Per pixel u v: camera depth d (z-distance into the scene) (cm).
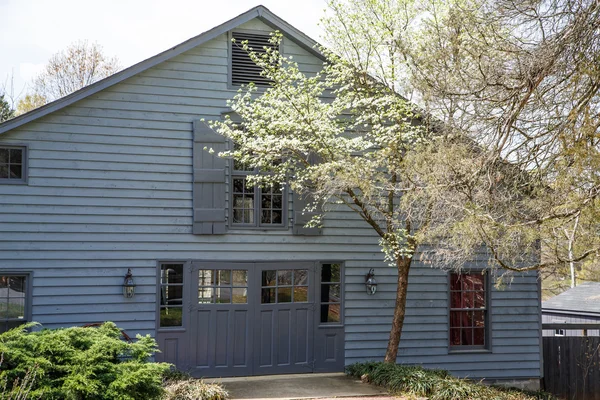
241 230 1234
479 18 874
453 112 975
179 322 1202
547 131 818
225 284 1224
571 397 1441
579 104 748
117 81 1168
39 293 1131
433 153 955
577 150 734
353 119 1223
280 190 1269
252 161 1173
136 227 1184
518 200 866
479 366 1348
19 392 651
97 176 1168
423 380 1081
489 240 820
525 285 1384
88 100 1169
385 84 1191
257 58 1144
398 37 1162
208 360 1203
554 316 2159
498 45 866
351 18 1198
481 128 898
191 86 1221
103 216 1169
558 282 2534
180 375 1106
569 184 771
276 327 1241
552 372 1439
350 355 1279
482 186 866
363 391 1075
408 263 1213
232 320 1220
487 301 1363
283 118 1128
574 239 788
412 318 1320
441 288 1337
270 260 1245
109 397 713
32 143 1138
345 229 1291
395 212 1100
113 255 1170
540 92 798
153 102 1200
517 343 1371
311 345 1259
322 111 1142
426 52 1096
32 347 734
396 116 1136
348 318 1285
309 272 1270
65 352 745
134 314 1175
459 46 948
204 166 1213
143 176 1191
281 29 1263
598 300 2138
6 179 1127
